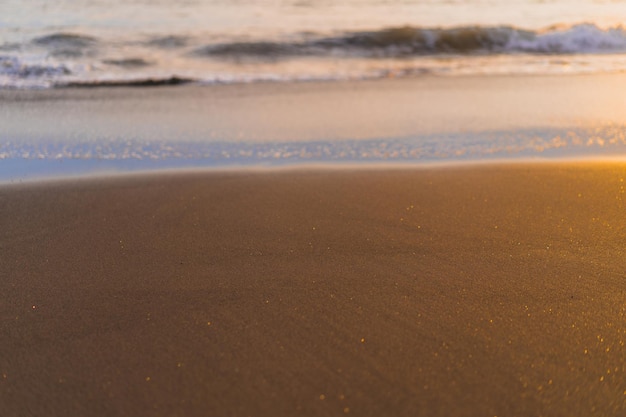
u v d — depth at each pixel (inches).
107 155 209.0
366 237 135.3
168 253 127.6
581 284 112.8
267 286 112.6
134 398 83.4
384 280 114.7
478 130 240.1
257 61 402.3
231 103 284.5
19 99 288.4
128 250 129.3
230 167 196.2
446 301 106.7
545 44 461.4
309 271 118.6
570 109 273.1
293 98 295.1
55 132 236.4
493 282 113.6
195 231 139.5
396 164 198.5
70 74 347.6
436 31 460.8
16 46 411.5
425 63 406.6
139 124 248.7
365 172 188.4
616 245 131.0
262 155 209.8
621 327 98.7
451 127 244.5
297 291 110.7
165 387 85.2
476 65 398.3
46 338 97.0
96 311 104.7
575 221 145.2
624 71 371.6
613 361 90.1
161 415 80.2
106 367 89.7
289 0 633.6
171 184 175.9
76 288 112.8
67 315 103.7
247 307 105.2
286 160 204.1
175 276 117.0
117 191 169.3
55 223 145.2
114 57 396.5
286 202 159.5
